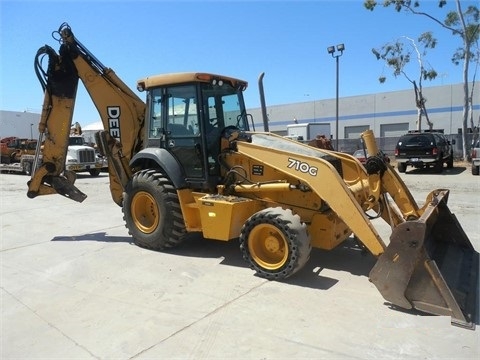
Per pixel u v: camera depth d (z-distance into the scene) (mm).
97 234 7629
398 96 40094
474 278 4602
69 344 3609
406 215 5027
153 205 6465
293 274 5008
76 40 6973
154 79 6285
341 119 43844
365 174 5398
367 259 5801
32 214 9797
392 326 3805
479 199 10664
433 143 18453
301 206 5441
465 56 24328
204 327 3854
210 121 6098
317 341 3564
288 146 5656
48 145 7379
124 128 7148
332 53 20469
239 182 5926
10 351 3520
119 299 4551
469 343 3490
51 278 5277
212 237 5586
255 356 3348
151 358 3352
